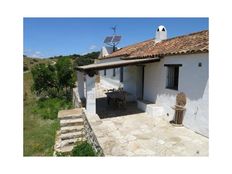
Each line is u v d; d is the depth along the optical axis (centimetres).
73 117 1059
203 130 834
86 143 854
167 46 1261
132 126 970
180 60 965
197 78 857
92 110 1054
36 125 1227
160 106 1135
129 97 1502
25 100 1906
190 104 906
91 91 1052
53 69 1995
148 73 1296
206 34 1043
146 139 812
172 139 811
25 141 980
